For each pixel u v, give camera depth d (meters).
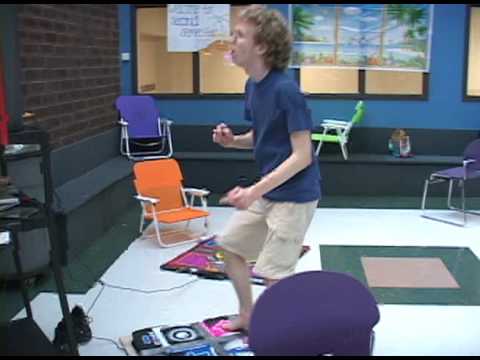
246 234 2.96
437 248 4.88
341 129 6.80
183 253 4.71
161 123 6.94
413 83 7.06
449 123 7.04
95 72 6.05
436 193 6.61
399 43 6.98
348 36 7.00
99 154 6.18
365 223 5.60
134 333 3.28
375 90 7.12
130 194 6.05
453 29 6.93
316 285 1.63
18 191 2.96
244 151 7.07
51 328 3.43
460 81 6.98
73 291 3.97
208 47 7.12
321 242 5.04
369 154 7.00
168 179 5.27
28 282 3.98
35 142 3.19
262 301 1.58
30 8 4.55
